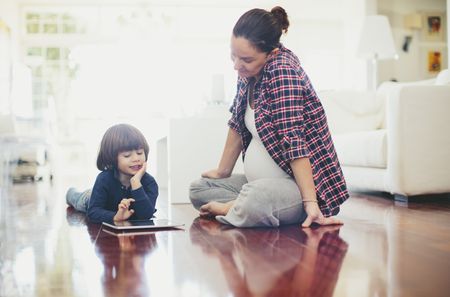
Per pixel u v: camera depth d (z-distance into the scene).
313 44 9.57
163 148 4.62
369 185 3.41
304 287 1.12
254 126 2.18
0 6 8.82
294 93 2.03
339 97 4.47
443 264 1.34
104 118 9.28
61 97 9.25
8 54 8.47
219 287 1.13
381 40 5.79
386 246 1.61
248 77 2.14
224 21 9.45
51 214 2.68
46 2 9.16
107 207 2.35
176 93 9.42
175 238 1.81
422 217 2.35
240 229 2.00
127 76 9.31
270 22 2.02
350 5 9.06
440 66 8.91
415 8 8.80
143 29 9.31
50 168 6.34
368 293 1.07
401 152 3.00
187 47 9.42
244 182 2.44
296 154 2.01
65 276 1.27
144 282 1.19
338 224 2.09
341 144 3.82
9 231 2.07
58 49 9.24
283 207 2.03
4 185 5.02
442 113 3.04
